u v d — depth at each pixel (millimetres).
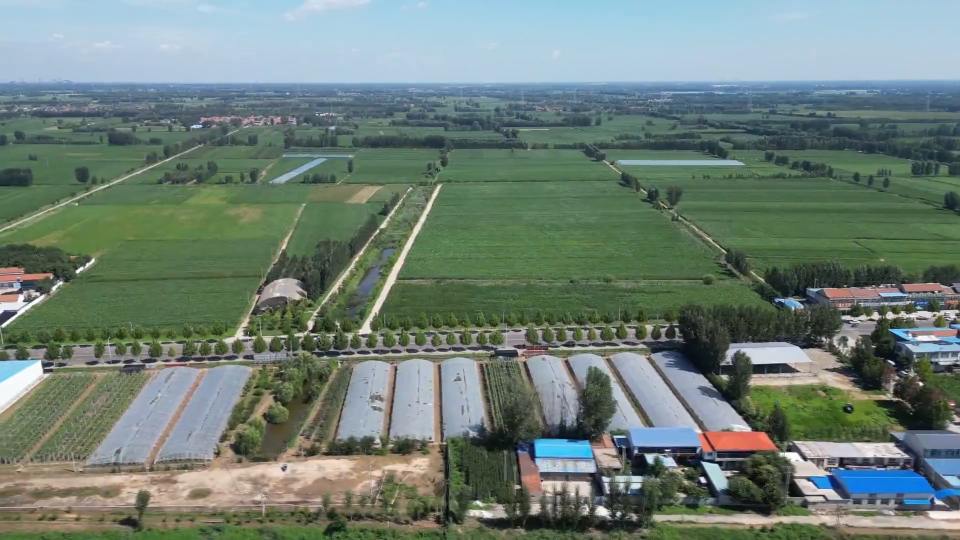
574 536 80625
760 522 83562
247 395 117750
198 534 80625
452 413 108625
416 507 85125
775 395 117438
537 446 96812
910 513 85688
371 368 124125
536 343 138250
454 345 138375
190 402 112188
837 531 81250
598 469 93375
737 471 95062
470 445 99750
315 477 93000
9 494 88938
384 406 112500
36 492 89438
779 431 99688
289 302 157750
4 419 108938
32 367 120812
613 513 83188
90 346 138000
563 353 134875
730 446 95000
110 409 111875
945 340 130875
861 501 86562
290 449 100750
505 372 125562
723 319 134375
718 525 82875
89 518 84062
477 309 158000
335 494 89125
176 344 138750
